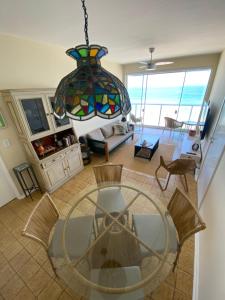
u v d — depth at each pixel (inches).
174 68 198.2
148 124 262.4
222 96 107.3
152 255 50.6
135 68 222.7
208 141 116.8
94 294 41.5
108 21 74.3
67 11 63.2
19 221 91.0
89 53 35.2
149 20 75.2
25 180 109.0
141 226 60.5
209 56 173.8
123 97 36.4
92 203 75.1
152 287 42.9
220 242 47.1
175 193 65.6
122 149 179.8
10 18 67.0
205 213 74.7
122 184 81.3
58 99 35.0
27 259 70.1
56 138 121.2
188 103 231.8
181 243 53.2
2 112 90.0
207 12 67.9
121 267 46.6
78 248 53.9
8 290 60.1
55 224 64.5
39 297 57.7
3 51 85.7
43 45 106.3
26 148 101.5
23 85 98.3
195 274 61.7
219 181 64.0
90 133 160.1
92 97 31.6
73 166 129.0
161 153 167.5
